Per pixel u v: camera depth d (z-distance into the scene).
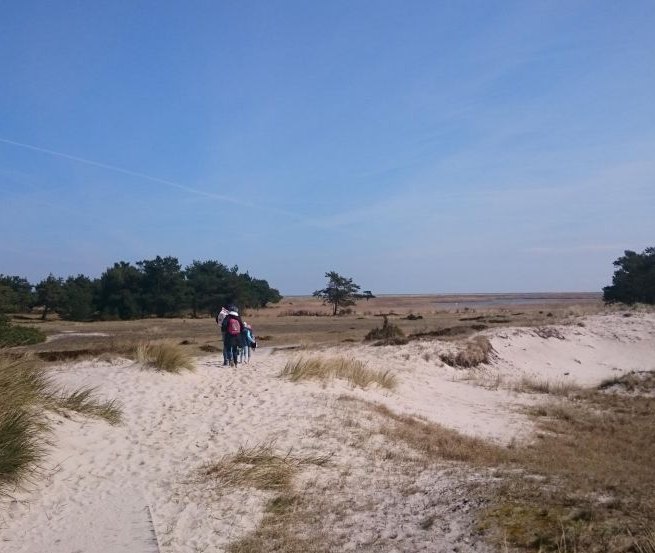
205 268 80.94
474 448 10.51
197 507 7.29
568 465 9.76
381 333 28.02
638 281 55.03
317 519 6.96
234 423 10.91
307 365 15.55
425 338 26.19
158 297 71.88
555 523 6.25
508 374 23.11
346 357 19.38
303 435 10.23
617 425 14.51
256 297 85.31
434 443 10.55
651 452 11.73
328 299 78.75
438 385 18.92
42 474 7.85
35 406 9.23
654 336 29.69
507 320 38.47
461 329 28.78
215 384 14.38
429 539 6.20
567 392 19.61
